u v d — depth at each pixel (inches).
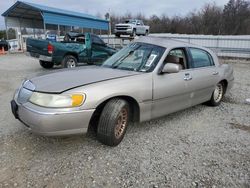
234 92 289.0
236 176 114.3
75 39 498.3
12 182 104.7
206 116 196.9
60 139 143.7
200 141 150.2
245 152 137.9
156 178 110.9
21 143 138.5
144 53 166.7
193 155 132.4
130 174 113.1
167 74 158.9
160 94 152.8
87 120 121.3
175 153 133.9
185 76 171.5
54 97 116.0
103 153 130.6
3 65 499.5
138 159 126.3
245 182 110.1
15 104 129.9
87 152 130.9
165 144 144.3
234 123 183.3
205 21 2016.5
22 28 996.6
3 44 962.1
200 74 187.2
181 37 936.3
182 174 114.7
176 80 163.3
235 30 1966.0
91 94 121.8
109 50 465.1
